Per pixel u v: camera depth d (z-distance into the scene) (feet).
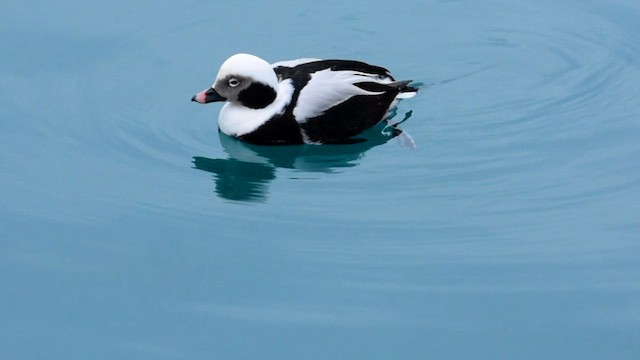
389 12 58.08
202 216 41.04
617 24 56.80
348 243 39.32
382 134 46.65
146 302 36.27
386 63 53.06
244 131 46.06
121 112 48.62
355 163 44.75
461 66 52.90
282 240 39.47
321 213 41.14
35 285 37.32
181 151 45.65
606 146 46.11
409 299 36.27
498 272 37.73
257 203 41.81
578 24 56.90
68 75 51.80
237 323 35.09
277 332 34.58
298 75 46.70
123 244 39.47
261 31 55.88
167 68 52.21
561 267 38.06
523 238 39.73
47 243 39.65
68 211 41.57
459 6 58.85
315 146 46.16
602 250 39.01
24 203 42.16
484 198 42.27
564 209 41.63
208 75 51.55
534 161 44.96
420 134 46.80
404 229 40.11
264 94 45.65
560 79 51.78
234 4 58.80
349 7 58.59
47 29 55.93
